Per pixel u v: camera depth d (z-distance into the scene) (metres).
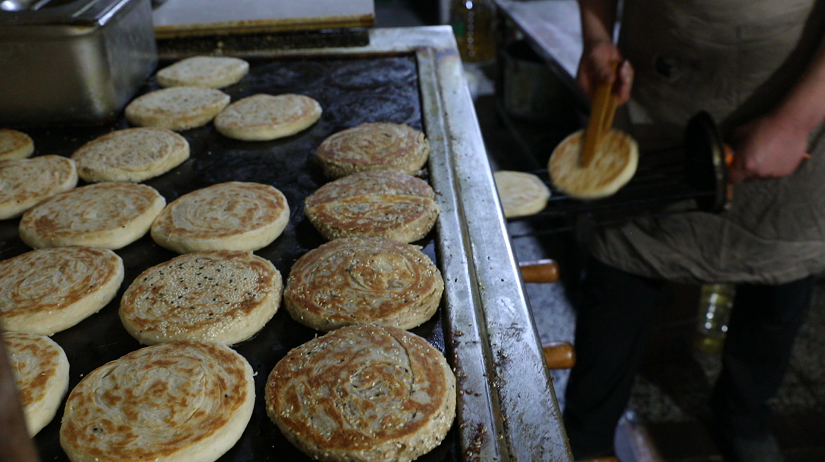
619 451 2.51
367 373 1.01
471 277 1.25
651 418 2.64
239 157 1.81
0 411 0.33
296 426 0.94
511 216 1.91
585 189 1.91
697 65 1.98
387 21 6.39
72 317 1.21
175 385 1.01
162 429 0.94
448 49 2.46
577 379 2.41
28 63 1.80
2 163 1.69
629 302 2.35
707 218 2.10
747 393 2.31
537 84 4.01
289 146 1.86
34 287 1.25
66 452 0.92
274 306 1.23
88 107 1.92
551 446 0.89
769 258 2.08
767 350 2.24
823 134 1.85
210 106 2.01
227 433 0.95
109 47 1.90
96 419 0.96
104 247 1.42
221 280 1.26
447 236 1.38
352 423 0.93
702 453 2.48
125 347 1.17
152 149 1.76
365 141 1.74
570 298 3.28
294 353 1.07
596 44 2.31
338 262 1.28
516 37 4.84
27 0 2.02
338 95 2.17
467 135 1.84
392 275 1.24
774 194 1.97
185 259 1.32
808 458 2.41
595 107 2.04
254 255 1.35
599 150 2.01
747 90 1.96
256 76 2.33
